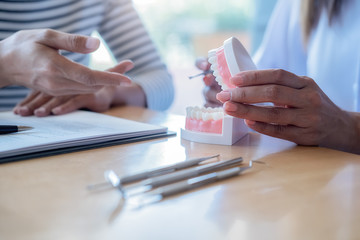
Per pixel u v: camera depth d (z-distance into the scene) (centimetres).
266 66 117
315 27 103
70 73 54
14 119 65
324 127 51
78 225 27
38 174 38
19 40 58
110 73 55
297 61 113
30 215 29
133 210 30
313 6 100
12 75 61
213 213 29
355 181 37
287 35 115
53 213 29
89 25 109
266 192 34
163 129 58
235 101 49
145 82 98
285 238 25
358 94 91
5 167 41
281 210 30
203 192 34
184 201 32
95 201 31
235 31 278
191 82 265
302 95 49
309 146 52
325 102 51
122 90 89
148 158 45
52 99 72
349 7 96
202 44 283
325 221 28
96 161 43
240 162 42
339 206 31
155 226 27
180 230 26
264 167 42
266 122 51
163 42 285
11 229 26
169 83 106
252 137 58
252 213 29
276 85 48
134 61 110
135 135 55
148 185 35
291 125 51
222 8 276
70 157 45
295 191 34
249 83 48
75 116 68
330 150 50
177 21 282
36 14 101
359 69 90
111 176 36
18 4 97
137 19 113
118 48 112
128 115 77
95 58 163
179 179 36
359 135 55
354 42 95
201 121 54
